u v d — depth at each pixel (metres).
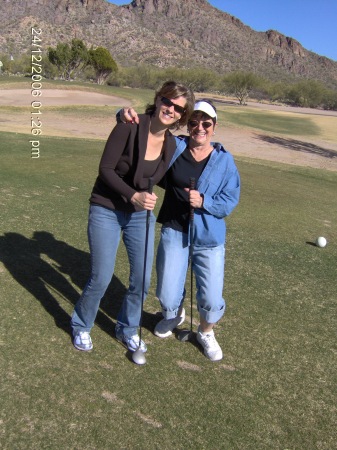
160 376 3.28
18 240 5.44
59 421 2.77
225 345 3.78
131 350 3.50
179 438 2.75
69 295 4.27
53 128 20.33
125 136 3.09
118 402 2.98
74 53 66.00
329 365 3.68
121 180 3.10
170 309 3.64
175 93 3.04
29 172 9.15
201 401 3.08
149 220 3.27
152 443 2.69
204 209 3.37
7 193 7.39
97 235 3.25
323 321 4.41
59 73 67.19
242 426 2.91
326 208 9.52
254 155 19.88
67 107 27.50
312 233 7.39
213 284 3.46
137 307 3.49
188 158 3.39
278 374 3.48
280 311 4.49
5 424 2.70
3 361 3.23
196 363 3.48
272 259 5.93
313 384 3.41
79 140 15.60
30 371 3.16
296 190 11.21
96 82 71.06
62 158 11.14
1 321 3.70
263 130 30.28
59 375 3.16
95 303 3.39
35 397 2.93
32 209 6.70
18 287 4.30
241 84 72.06
